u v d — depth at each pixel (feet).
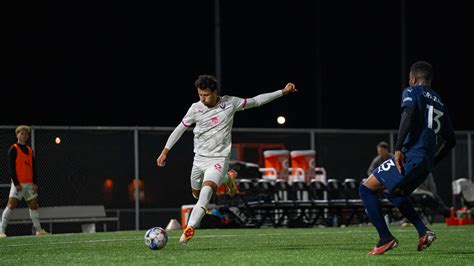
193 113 88.38
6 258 78.79
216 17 270.67
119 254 80.38
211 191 85.71
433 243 99.71
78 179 177.06
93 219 175.83
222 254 78.54
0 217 167.12
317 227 170.60
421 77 77.25
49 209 172.14
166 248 88.74
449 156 206.18
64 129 175.52
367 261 70.74
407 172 75.20
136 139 181.16
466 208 180.86
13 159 143.13
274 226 172.04
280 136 192.85
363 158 199.62
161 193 184.55
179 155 186.60
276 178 178.70
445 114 77.10
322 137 196.24
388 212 178.60
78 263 71.41
